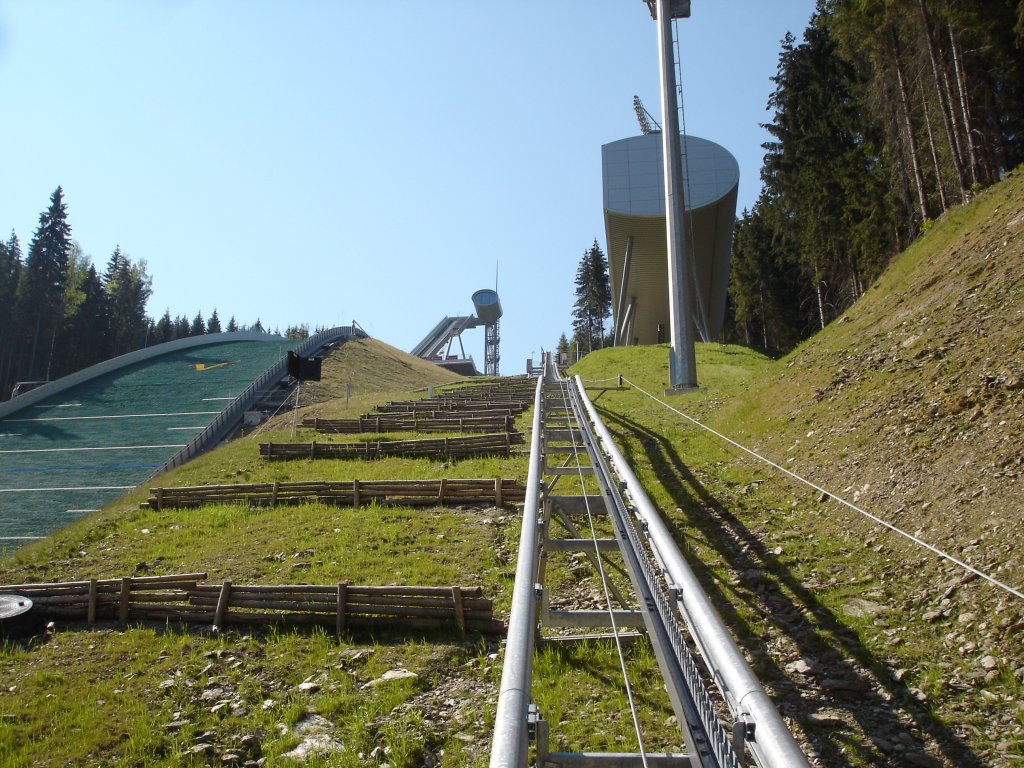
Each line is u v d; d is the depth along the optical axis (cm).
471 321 14012
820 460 1230
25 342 8044
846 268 4766
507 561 1155
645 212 5109
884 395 1305
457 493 1545
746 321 6888
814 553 947
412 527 1376
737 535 1068
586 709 668
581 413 1953
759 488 1254
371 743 668
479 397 3531
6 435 3753
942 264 1792
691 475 1412
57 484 2664
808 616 790
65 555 1400
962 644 668
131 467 2900
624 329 6341
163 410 4166
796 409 1534
